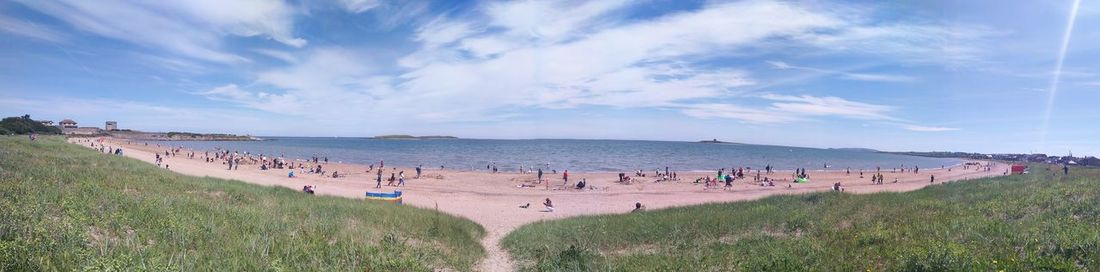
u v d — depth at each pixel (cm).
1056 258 852
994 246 996
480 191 4125
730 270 1052
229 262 834
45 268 643
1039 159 14888
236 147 16700
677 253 1292
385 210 1934
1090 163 10975
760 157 14762
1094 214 1295
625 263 1212
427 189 4200
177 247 882
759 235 1430
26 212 855
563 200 3644
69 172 1753
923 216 1425
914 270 879
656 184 5003
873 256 1023
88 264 671
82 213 945
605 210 3102
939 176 7219
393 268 994
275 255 927
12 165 1767
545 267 1223
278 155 11081
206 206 1338
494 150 15812
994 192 2153
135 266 704
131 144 12412
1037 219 1264
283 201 1897
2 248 645
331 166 6975
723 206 2469
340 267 943
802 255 1112
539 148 18438
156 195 1389
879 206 1798
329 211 1659
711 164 10150
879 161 16762
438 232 1554
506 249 1603
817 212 1781
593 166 8762
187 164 5969
